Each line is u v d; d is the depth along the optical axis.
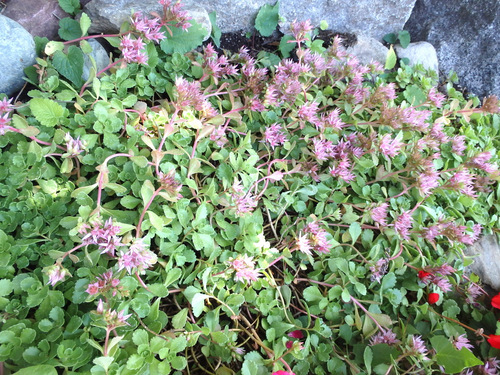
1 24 0.50
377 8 0.77
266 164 0.57
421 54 0.81
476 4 0.82
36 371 0.33
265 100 0.56
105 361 0.34
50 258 0.41
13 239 0.42
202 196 0.50
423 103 0.68
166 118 0.51
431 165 0.57
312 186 0.56
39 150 0.44
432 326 0.52
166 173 0.46
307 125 0.61
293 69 0.60
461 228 0.55
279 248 0.53
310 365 0.46
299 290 0.53
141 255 0.40
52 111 0.47
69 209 0.45
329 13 0.76
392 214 0.56
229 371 0.43
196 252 0.49
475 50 0.84
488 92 0.85
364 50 0.77
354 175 0.58
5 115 0.44
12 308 0.39
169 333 0.41
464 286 0.59
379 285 0.53
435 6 0.84
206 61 0.60
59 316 0.38
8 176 0.45
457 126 0.76
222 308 0.46
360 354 0.48
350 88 0.63
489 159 0.67
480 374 0.52
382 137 0.56
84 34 0.54
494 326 0.56
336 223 0.57
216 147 0.54
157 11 0.60
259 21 0.71
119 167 0.48
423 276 0.53
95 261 0.40
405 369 0.50
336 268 0.51
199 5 0.66
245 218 0.49
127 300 0.40
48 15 0.58
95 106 0.47
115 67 0.55
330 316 0.49
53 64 0.52
